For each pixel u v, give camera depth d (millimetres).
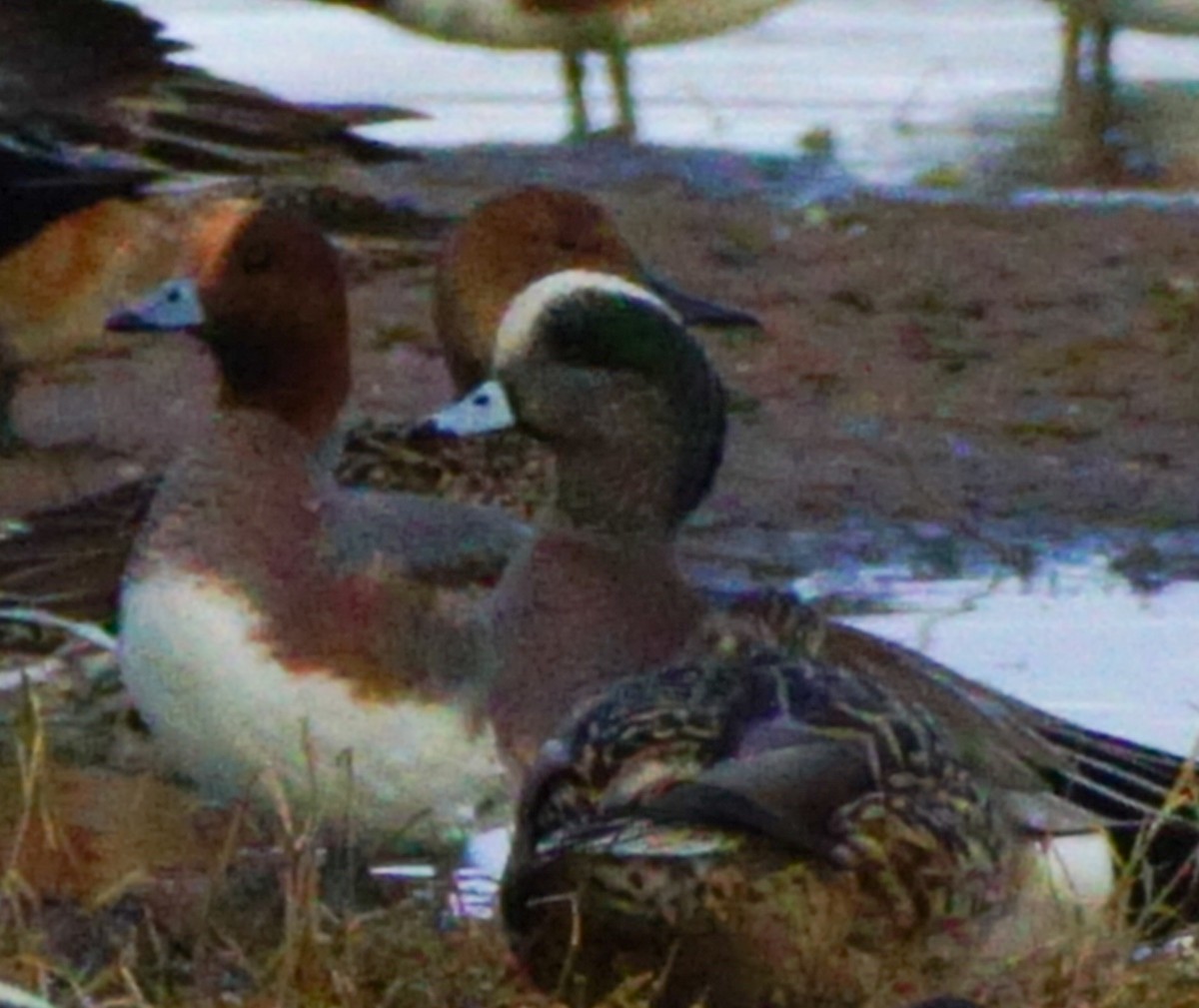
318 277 11383
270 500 10383
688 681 8258
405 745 10305
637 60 24781
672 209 19406
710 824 7754
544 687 10172
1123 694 11953
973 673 12242
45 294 15602
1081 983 8820
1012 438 15617
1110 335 17188
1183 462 15398
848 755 8055
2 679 11750
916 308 17547
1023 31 25859
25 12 16359
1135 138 22188
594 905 8008
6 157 15719
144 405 16047
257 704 10258
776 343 16922
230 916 9570
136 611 10398
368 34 26062
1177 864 9555
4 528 13359
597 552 10305
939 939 8258
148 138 16359
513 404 10508
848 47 25266
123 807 10469
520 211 13781
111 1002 8703
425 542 10438
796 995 8070
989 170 21047
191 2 27109
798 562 13875
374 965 9102
